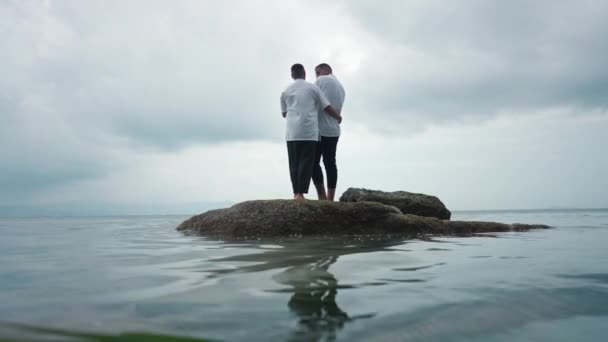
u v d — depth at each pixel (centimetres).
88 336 109
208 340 110
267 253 292
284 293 163
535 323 134
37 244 384
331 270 218
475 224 570
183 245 359
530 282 191
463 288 177
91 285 177
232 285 177
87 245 368
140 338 109
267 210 489
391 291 170
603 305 155
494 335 123
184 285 177
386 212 519
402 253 298
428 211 726
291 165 544
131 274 205
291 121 535
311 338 113
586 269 230
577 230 617
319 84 591
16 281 186
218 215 520
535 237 471
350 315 135
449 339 118
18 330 113
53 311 133
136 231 603
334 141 582
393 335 118
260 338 112
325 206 498
